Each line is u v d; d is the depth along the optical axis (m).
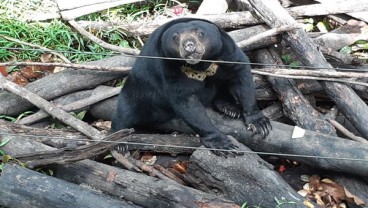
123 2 8.98
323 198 6.53
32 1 9.08
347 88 6.96
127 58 8.04
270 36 7.61
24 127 7.21
